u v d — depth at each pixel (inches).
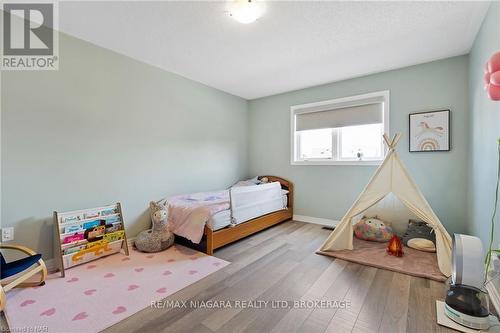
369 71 131.0
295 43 100.8
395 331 56.6
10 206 82.0
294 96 165.9
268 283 78.7
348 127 145.8
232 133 175.5
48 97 90.2
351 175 142.3
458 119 111.6
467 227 108.7
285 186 168.1
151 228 122.5
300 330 57.1
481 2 74.5
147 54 112.6
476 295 59.0
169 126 133.6
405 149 124.6
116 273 85.5
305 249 109.2
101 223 99.7
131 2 75.3
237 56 114.1
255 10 77.6
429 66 118.3
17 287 75.2
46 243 89.6
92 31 93.0
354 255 100.0
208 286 76.9
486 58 80.8
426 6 76.4
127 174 114.9
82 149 99.5
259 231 137.2
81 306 65.9
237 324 59.0
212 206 108.7
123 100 113.0
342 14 80.5
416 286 76.6
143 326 58.2
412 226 112.4
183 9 78.7
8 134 81.7
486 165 81.7
